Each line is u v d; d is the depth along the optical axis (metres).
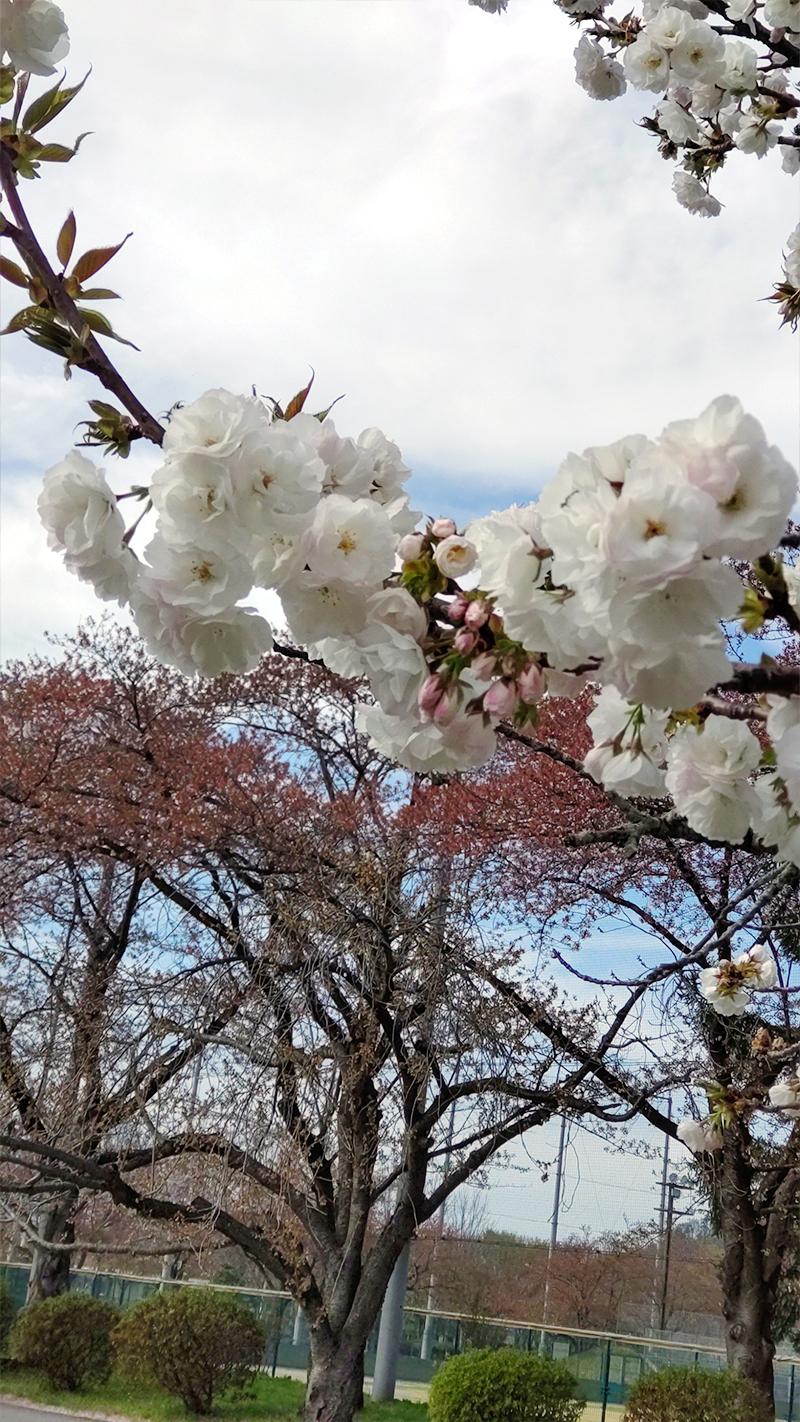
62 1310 14.89
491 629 1.54
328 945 9.36
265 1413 13.63
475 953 9.71
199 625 1.58
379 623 1.56
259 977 9.30
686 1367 11.42
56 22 1.75
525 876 10.17
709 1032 10.25
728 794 2.16
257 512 1.50
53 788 11.12
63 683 12.22
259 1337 14.15
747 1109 7.18
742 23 4.18
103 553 1.55
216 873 10.52
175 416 1.49
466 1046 9.41
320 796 12.48
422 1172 10.19
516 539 1.46
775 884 4.95
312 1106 8.86
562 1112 9.95
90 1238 15.88
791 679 1.51
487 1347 15.07
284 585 1.60
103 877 12.04
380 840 10.33
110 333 1.71
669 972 5.23
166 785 10.92
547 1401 11.99
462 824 9.85
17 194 1.66
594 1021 10.28
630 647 1.25
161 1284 17.78
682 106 4.71
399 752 1.74
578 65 4.95
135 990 9.63
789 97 4.43
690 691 1.27
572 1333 15.28
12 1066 10.09
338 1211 11.27
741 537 1.12
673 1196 11.82
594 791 9.92
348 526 1.58
